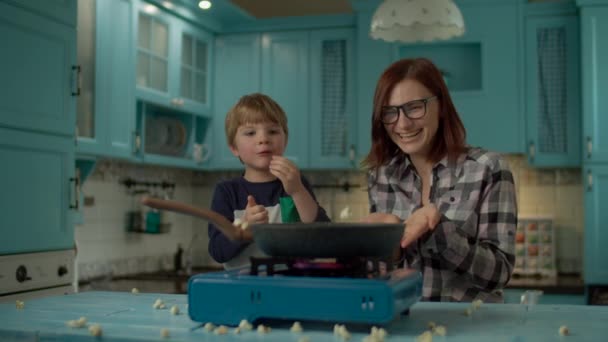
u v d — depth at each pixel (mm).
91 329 980
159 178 4270
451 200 1507
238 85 4230
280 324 1057
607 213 3598
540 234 3900
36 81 2471
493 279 1341
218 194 1682
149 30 3570
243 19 4121
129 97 3320
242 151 1671
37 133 2479
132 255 3977
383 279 1015
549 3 3797
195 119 4141
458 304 1291
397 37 2654
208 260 4664
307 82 4125
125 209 3912
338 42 4109
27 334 1016
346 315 951
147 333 984
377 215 1246
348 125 4055
